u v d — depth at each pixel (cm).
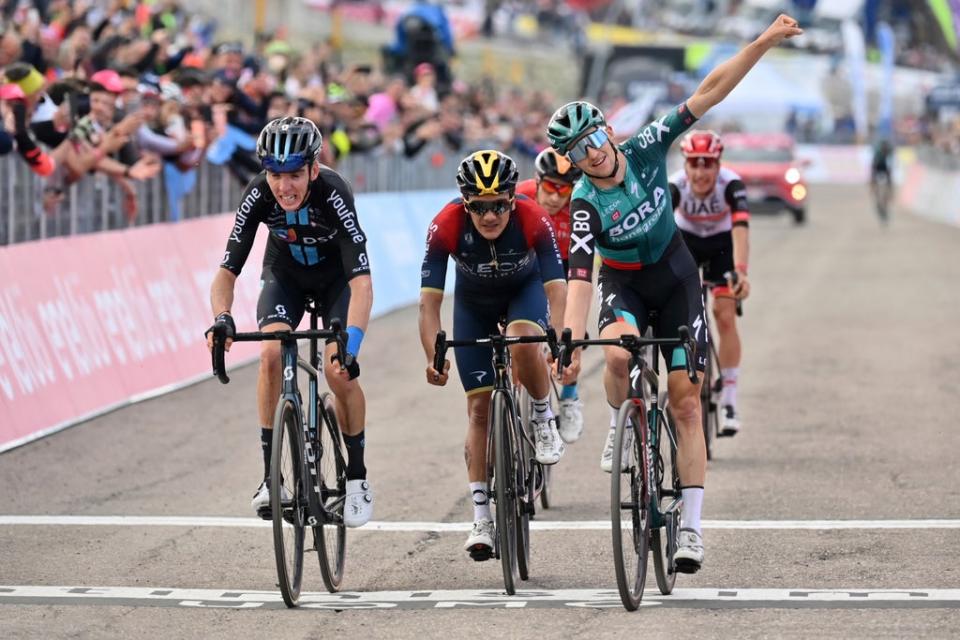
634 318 1856
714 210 2705
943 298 5238
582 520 2209
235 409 3164
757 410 3139
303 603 1761
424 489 2428
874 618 1630
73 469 2573
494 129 6912
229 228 3988
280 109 4197
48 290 2970
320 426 1856
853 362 3784
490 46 16088
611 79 14850
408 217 5491
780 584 1805
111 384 3136
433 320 1911
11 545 2056
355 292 1838
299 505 1758
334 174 1852
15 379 2783
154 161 3397
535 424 2003
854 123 16850
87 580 1866
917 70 18500
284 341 1777
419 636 1591
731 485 2425
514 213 1909
